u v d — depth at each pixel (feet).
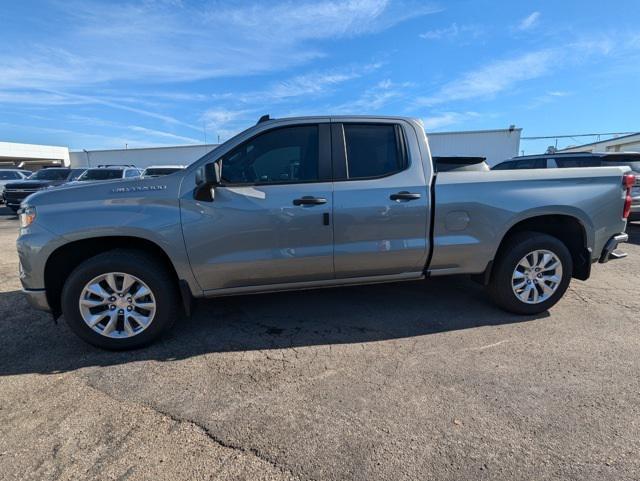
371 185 11.32
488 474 6.34
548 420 7.64
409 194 11.43
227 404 8.32
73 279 10.19
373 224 11.32
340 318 12.71
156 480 6.30
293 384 9.04
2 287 16.58
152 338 10.79
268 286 11.45
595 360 9.89
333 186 11.16
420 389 8.73
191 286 10.96
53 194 10.36
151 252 11.07
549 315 12.72
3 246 26.61
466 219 11.78
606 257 12.92
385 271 11.92
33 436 7.38
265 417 7.86
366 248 11.40
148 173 49.96
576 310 13.10
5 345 11.17
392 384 8.95
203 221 10.55
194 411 8.10
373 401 8.32
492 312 13.01
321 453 6.86
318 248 11.18
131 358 10.36
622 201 12.63
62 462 6.70
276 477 6.35
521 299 12.42
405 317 12.72
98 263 10.22
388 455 6.78
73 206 10.21
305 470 6.48
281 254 11.03
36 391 8.88
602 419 7.64
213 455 6.86
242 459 6.75
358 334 11.56
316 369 9.68
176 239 10.45
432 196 11.59
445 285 15.79
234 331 11.87
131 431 7.50
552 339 11.05
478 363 9.81
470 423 7.58
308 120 11.39
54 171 54.34
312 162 11.27
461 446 6.97
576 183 12.28
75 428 7.60
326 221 11.07
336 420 7.73
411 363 9.87
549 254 12.33
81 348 10.96
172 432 7.47
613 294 14.66
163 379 9.34
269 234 10.89
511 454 6.76
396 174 11.55
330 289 15.47
